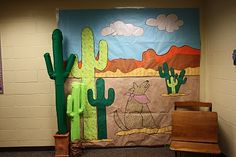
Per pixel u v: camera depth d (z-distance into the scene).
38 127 3.50
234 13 2.65
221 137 3.10
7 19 3.36
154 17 3.42
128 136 3.51
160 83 3.47
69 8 3.38
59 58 3.16
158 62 3.45
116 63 3.43
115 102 3.47
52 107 3.48
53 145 3.53
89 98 3.45
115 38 3.41
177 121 2.95
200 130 2.88
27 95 3.46
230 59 2.78
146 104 3.49
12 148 3.51
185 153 3.28
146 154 3.30
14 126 3.49
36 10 3.37
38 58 3.41
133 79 3.46
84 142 3.48
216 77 3.18
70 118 3.27
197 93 3.51
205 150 2.67
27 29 3.38
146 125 3.50
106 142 3.50
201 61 3.52
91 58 3.41
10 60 3.40
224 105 2.98
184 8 3.44
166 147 3.53
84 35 3.39
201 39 3.51
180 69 3.48
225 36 2.88
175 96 3.49
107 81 3.44
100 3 3.40
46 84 3.45
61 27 3.37
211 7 3.25
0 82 3.42
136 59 3.44
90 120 3.47
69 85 3.42
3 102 3.45
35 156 3.33
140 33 3.42
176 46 3.45
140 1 3.41
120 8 3.39
